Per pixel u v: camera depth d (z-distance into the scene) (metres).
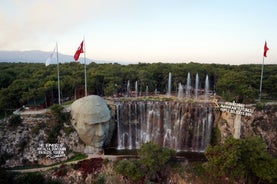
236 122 57.31
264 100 72.94
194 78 90.56
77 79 75.62
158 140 64.19
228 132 57.56
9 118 54.47
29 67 97.31
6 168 47.09
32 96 60.91
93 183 43.94
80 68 97.50
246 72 84.81
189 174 46.09
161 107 64.56
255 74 85.56
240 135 56.31
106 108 55.19
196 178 45.34
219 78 84.62
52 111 54.91
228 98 68.06
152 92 86.56
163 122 64.44
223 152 40.97
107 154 54.88
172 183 44.69
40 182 42.41
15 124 52.81
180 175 45.81
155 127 64.75
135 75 88.06
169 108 64.38
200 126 62.41
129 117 64.25
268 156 41.16
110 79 80.19
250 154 40.53
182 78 88.62
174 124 63.88
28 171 46.06
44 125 54.03
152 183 42.78
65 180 44.38
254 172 39.91
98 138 53.25
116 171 44.09
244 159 40.34
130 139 63.94
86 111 51.62
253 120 57.47
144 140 64.44
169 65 102.19
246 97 65.75
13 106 61.47
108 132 58.78
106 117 53.75
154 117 64.69
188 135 62.69
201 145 62.09
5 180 41.44
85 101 53.78
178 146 63.00
